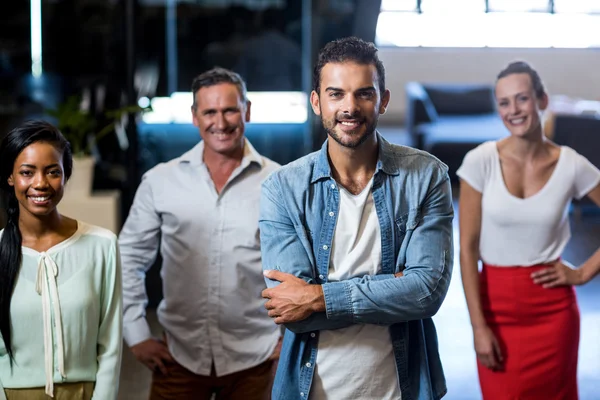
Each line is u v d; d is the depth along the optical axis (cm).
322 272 251
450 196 260
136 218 343
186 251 333
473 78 1667
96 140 640
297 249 251
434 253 249
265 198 259
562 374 347
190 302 334
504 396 349
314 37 617
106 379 271
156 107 641
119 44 641
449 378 525
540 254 341
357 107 237
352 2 614
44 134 260
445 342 591
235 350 333
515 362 346
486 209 343
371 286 241
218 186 334
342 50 239
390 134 1527
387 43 1666
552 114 998
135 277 345
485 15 1650
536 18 1647
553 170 338
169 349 342
